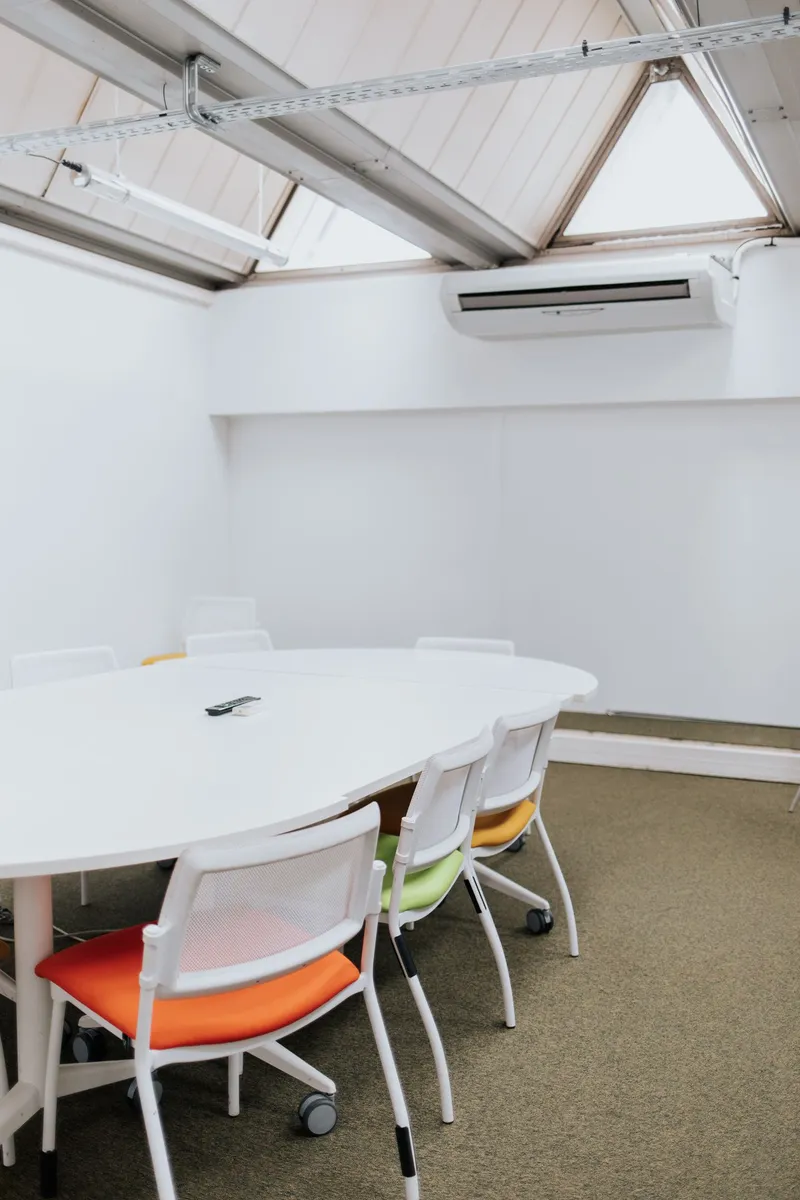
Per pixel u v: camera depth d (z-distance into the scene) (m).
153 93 3.68
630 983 3.34
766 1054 2.88
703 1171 2.36
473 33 4.55
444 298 5.54
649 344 5.85
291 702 3.54
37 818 2.21
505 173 5.48
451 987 3.31
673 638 6.11
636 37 3.11
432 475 6.57
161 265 6.33
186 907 1.86
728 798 5.50
